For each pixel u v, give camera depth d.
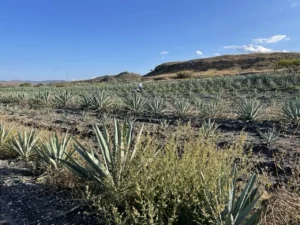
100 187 3.50
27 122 11.15
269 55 91.75
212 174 3.06
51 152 4.64
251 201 2.80
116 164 3.49
